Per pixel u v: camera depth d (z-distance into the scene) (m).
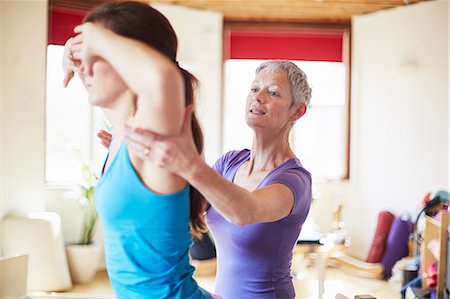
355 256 5.86
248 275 1.57
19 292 3.63
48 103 5.11
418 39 5.50
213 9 5.84
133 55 0.84
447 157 5.25
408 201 5.56
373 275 5.13
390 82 5.76
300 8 5.84
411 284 3.72
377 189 5.86
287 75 1.64
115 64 0.85
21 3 4.74
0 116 4.65
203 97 5.76
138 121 0.87
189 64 5.76
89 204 4.98
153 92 0.82
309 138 6.24
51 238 4.59
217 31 5.90
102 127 5.23
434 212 3.88
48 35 5.00
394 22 5.70
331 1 5.60
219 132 5.97
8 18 4.70
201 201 1.08
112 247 1.00
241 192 1.05
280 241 1.54
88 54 0.91
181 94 0.84
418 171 5.50
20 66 4.75
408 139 5.59
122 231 0.97
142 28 0.90
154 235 0.95
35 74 4.80
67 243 5.04
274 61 1.69
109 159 1.02
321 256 4.89
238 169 1.76
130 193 0.93
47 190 4.94
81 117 5.32
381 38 5.82
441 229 3.08
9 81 4.70
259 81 1.66
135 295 1.00
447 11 5.30
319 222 6.04
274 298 1.58
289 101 1.63
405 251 5.23
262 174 1.65
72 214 5.08
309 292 4.59
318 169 6.25
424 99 5.46
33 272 4.51
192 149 0.88
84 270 4.79
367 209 5.94
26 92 4.77
